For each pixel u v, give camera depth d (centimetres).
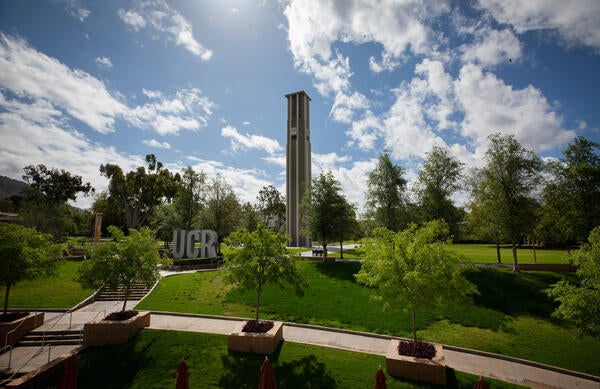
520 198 2953
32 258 1814
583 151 2767
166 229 5766
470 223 3981
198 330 1823
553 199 2889
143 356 1490
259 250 1755
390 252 1473
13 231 1781
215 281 3122
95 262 1797
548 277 2708
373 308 2328
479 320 2083
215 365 1405
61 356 1445
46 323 1902
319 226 4072
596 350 1670
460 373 1348
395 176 3869
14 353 1539
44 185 7706
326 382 1264
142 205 7481
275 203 11706
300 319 2139
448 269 1422
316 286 2888
